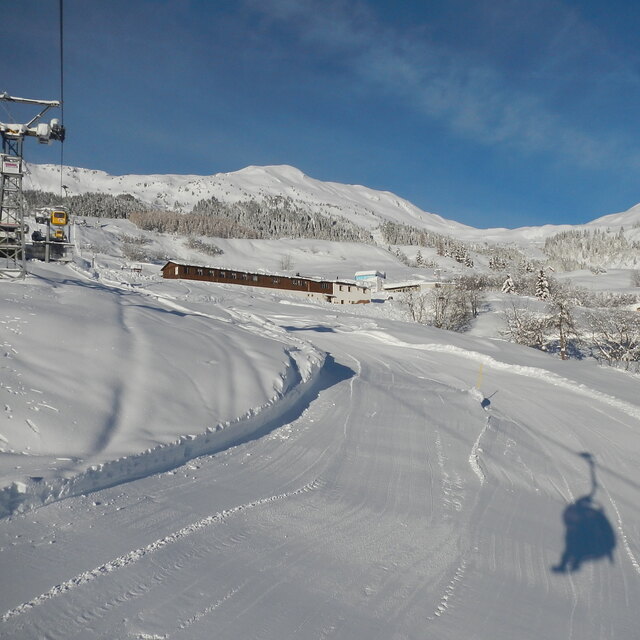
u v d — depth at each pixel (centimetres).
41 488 562
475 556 598
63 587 412
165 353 1107
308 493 723
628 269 18725
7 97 1488
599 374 2508
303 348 1811
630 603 541
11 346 929
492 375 2242
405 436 1121
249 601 427
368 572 516
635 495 965
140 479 680
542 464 1085
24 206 1612
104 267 4972
